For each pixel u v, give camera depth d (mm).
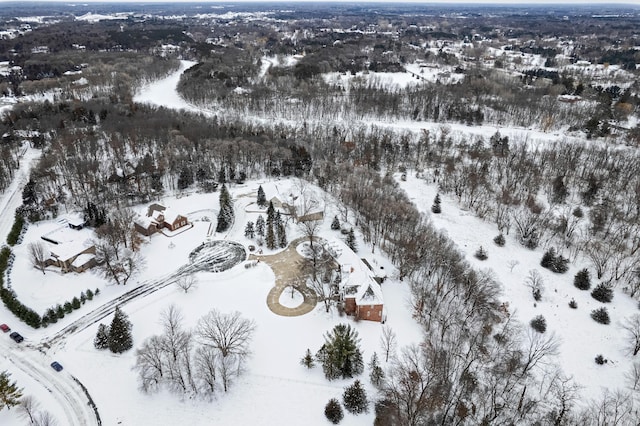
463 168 153750
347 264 98250
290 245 116250
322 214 127688
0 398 68125
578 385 75000
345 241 113125
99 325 84125
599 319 90125
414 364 70375
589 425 65562
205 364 72688
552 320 90625
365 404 69688
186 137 171875
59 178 147875
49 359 79500
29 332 85938
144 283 100562
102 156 168125
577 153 158625
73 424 67688
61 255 102438
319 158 167750
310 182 154250
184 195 144625
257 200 137000
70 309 90812
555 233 116000
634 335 83562
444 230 119375
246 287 98938
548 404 71062
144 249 113188
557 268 104812
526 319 90375
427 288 96562
